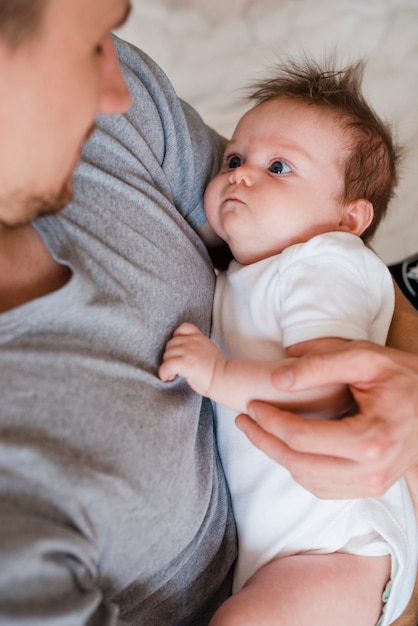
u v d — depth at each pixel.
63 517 0.64
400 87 1.81
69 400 0.68
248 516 0.93
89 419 0.69
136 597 0.78
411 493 1.00
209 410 0.97
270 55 1.85
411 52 1.88
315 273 0.91
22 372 0.66
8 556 0.56
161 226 0.89
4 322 0.66
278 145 1.02
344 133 1.04
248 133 1.06
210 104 1.78
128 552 0.71
